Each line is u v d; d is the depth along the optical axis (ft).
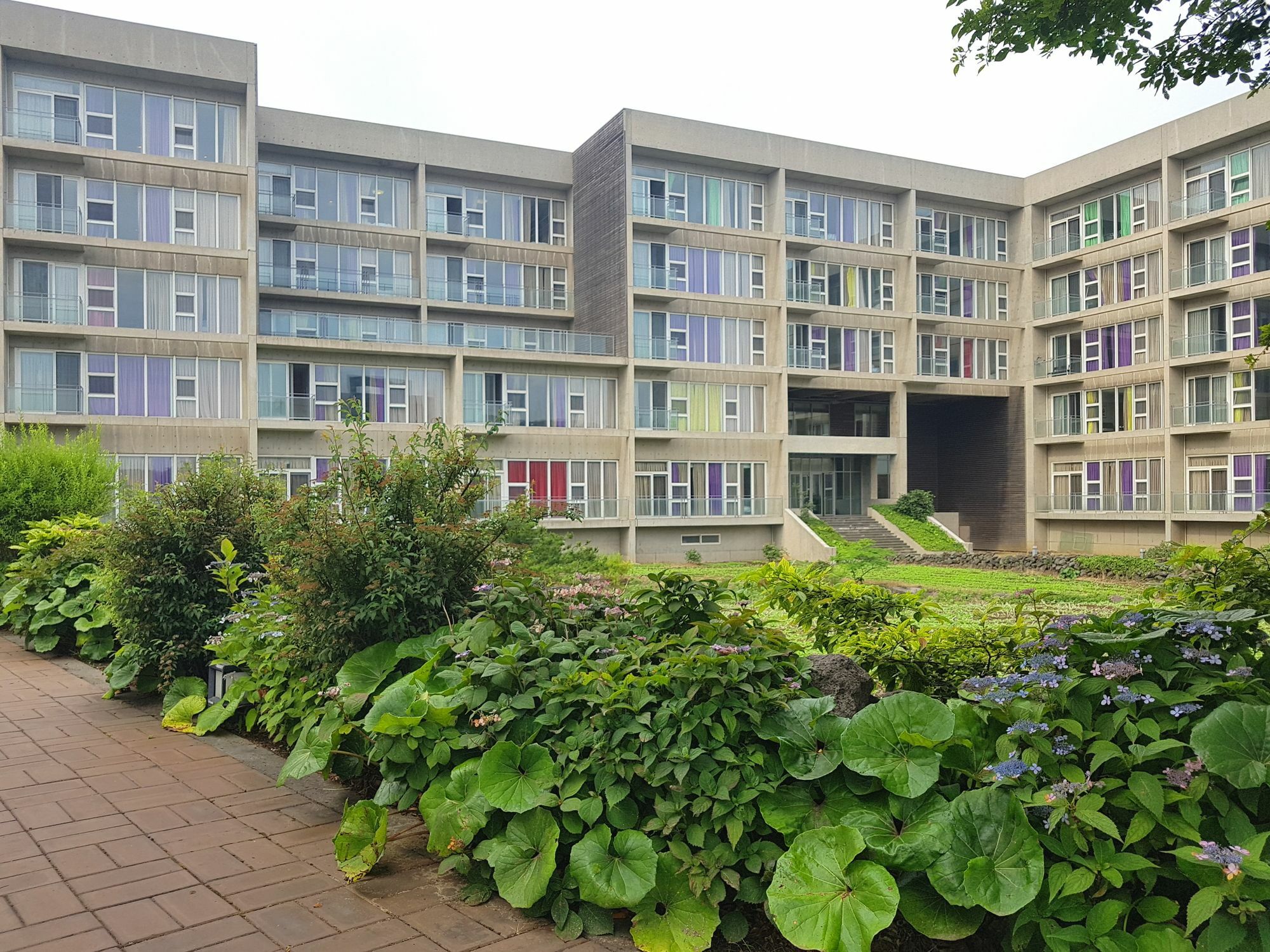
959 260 133.18
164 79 95.45
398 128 115.75
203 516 28.35
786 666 15.26
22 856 15.85
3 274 87.04
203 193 96.68
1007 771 11.63
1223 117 106.83
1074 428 127.75
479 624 17.85
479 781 14.35
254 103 97.81
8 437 57.36
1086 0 20.44
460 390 106.52
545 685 15.62
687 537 119.85
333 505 21.34
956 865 11.76
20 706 28.45
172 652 27.14
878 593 19.36
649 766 13.55
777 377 123.95
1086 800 11.39
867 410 153.58
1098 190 126.31
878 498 144.46
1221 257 108.68
